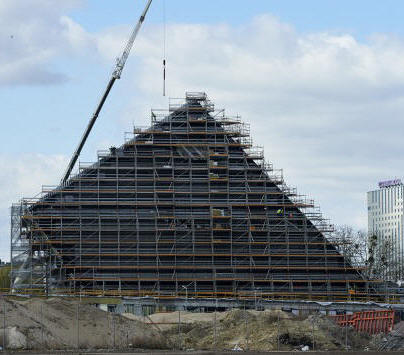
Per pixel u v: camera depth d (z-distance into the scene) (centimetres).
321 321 16000
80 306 14212
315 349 14388
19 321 12662
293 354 12888
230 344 14750
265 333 15075
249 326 15712
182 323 16788
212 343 14888
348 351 13688
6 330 12231
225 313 18988
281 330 14962
